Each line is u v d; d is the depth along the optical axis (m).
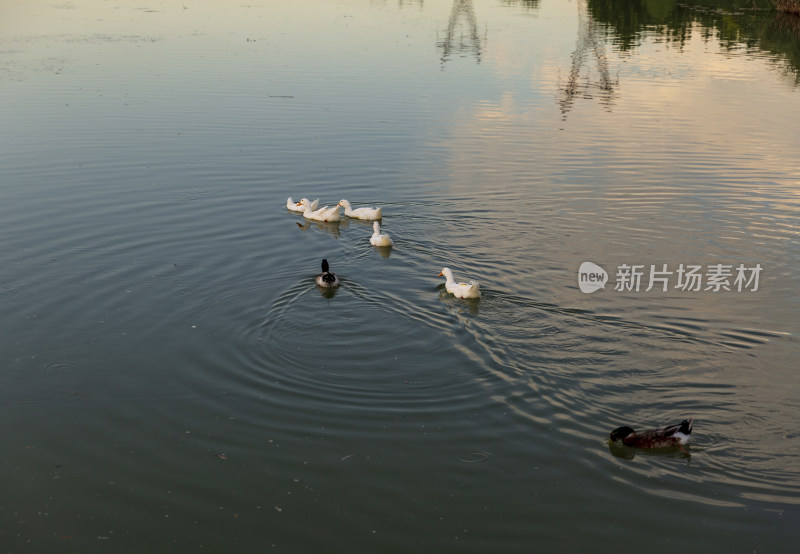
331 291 21.39
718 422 15.66
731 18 71.00
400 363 17.88
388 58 53.06
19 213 26.53
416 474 14.30
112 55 51.81
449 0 84.44
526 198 28.55
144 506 13.47
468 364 17.83
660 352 18.20
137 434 15.38
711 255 23.61
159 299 20.83
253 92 43.38
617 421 15.76
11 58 50.31
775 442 15.06
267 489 13.89
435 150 34.06
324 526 13.02
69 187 29.14
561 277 22.16
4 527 12.94
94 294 21.03
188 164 31.95
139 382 17.11
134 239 24.75
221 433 15.41
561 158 33.00
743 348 18.36
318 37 60.28
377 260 23.56
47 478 14.13
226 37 59.28
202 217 26.78
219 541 12.66
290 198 27.98
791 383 16.95
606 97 43.62
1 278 21.80
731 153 33.66
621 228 25.73
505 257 23.62
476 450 14.95
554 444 15.11
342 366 17.75
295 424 15.70
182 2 78.00
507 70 50.06
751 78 48.44
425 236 25.34
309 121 38.19
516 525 13.07
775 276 22.14
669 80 47.78
